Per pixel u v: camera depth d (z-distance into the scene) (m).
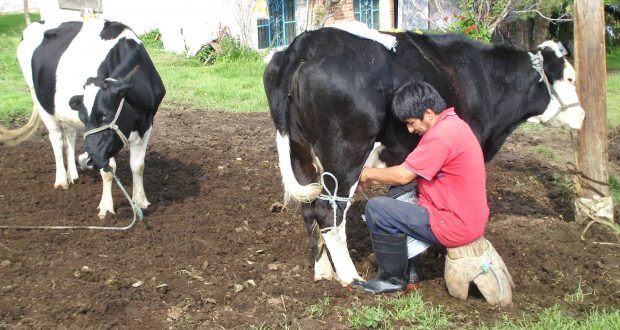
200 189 7.42
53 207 6.73
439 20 19.89
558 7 17.03
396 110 4.69
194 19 16.83
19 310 4.61
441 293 5.14
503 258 5.70
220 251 5.79
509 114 6.07
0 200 6.86
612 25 21.30
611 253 5.95
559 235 6.29
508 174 8.39
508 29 19.50
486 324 4.64
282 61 4.94
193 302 4.88
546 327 4.53
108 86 5.90
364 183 5.04
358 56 4.91
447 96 5.36
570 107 6.14
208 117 10.85
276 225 6.48
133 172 6.64
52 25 7.32
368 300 4.94
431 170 4.65
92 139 5.88
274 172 8.14
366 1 19.16
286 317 4.65
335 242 5.07
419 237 4.92
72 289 4.98
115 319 4.60
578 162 6.55
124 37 6.61
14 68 13.84
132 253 5.68
